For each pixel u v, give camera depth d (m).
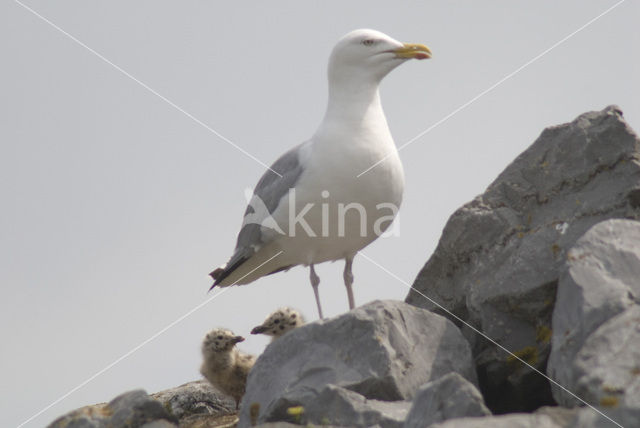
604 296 10.07
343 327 11.54
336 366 11.32
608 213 12.49
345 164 14.59
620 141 12.91
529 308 12.39
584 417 8.02
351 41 14.98
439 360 11.70
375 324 11.47
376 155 14.70
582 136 13.30
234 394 15.80
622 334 9.31
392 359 11.28
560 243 12.52
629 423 7.81
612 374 8.91
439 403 9.52
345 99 15.02
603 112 13.32
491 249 13.62
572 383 9.64
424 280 14.53
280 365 11.70
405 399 11.20
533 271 12.47
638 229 10.77
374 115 15.04
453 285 14.15
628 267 10.35
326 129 14.91
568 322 10.37
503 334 12.57
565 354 10.11
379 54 14.93
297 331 11.77
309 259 15.48
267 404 11.44
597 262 10.49
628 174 12.66
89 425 11.41
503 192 13.99
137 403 11.67
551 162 13.61
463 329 13.51
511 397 12.64
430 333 11.86
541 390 12.38
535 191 13.68
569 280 10.48
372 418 10.41
